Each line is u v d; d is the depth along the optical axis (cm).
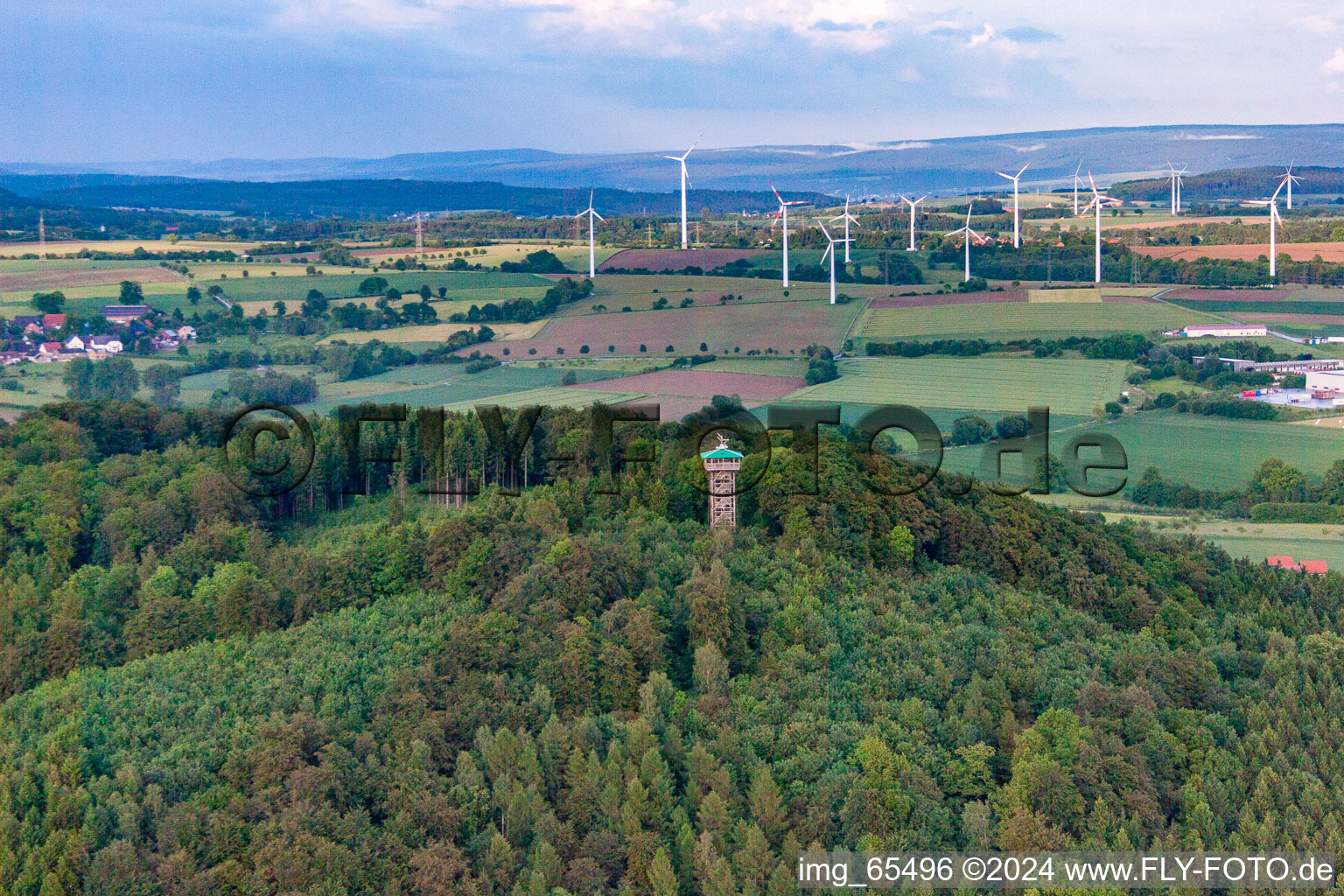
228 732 10550
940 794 9775
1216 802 10094
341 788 9756
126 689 11575
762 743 10281
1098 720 10731
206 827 9488
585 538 13325
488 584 12850
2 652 12862
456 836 9550
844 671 11412
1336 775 10581
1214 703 11688
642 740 10100
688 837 9331
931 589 13638
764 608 12362
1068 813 9775
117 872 9106
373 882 9162
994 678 11238
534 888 9006
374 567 13500
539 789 9906
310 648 11969
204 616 13250
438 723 10406
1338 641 13250
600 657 11181
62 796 9819
